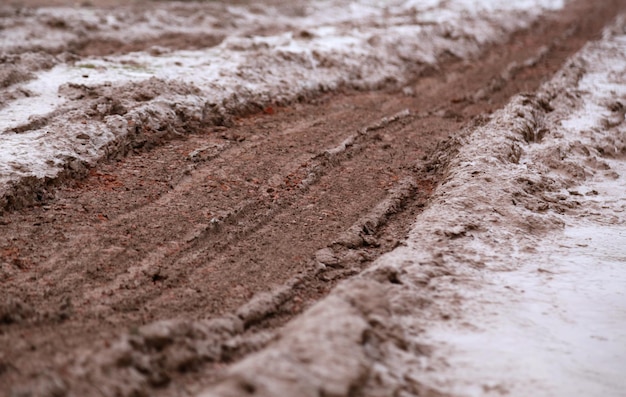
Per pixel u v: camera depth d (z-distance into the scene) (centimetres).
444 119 1116
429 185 818
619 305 547
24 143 748
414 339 467
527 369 449
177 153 842
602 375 454
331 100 1186
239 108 1024
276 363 367
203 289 547
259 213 700
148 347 405
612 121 1091
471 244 626
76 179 734
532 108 1057
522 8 2428
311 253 624
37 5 1939
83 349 425
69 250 591
